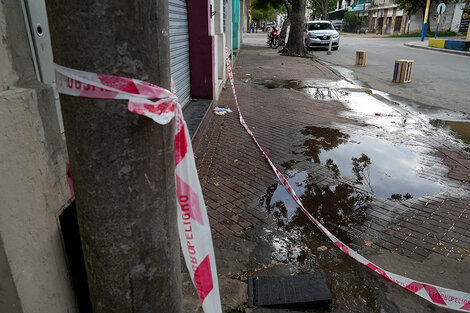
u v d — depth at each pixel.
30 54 1.33
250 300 2.40
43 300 1.31
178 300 1.50
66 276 1.48
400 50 21.75
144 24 1.03
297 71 12.99
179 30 6.18
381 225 3.38
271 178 4.32
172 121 1.23
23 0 1.46
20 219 1.17
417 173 4.53
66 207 1.48
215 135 5.84
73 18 0.99
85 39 1.00
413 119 6.92
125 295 1.30
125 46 1.02
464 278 2.69
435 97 8.85
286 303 2.36
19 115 1.15
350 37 39.50
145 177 1.18
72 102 1.07
